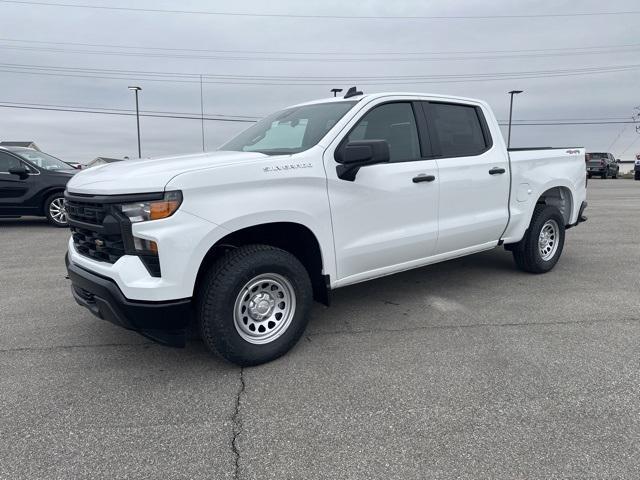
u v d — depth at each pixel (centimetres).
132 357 369
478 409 288
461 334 403
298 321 361
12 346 391
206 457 250
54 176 1007
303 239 372
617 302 480
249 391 315
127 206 299
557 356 358
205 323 324
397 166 412
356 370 341
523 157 532
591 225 1005
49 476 237
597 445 252
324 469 239
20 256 735
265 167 333
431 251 452
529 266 573
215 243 316
